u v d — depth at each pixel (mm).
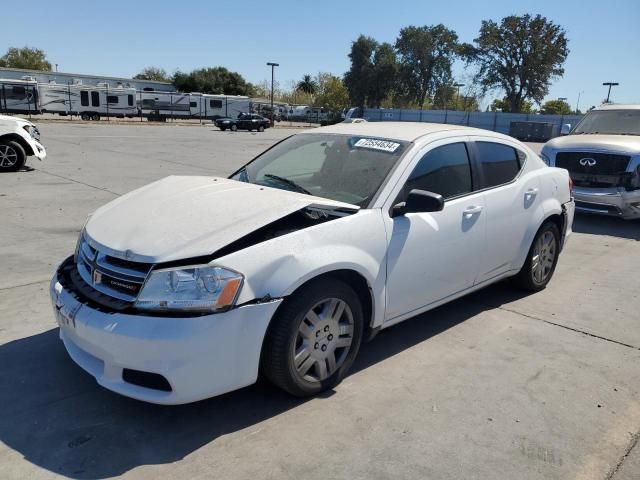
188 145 22938
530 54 69812
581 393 3383
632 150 8164
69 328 2885
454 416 3076
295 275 2879
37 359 3553
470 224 4035
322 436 2855
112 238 2971
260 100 89375
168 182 3906
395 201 3527
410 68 87688
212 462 2627
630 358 3889
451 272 3971
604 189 8391
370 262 3287
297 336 3004
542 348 4008
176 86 87688
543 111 91188
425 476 2570
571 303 4969
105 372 2764
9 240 6438
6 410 2992
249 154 19312
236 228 2895
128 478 2496
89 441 2756
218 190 3529
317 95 86875
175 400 2650
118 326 2633
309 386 3141
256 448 2742
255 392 3270
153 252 2744
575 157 8664
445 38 86812
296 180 3883
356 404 3170
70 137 24453
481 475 2592
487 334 4227
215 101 57281
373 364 3676
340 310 3205
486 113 61344
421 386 3402
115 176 12195
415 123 4586
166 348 2578
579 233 8133
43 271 5297
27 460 2598
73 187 10445
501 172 4531
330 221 3184
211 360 2672
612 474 2633
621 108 9898
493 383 3467
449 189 3980
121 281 2793
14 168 12430
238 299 2711
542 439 2891
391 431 2914
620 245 7387
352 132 4230
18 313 4262
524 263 4902
